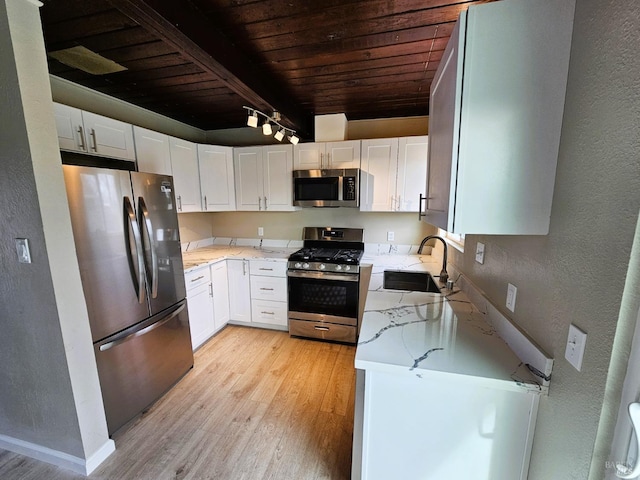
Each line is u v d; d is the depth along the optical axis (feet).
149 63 6.05
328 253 9.71
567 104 2.62
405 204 9.07
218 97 8.05
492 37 2.70
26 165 4.04
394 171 9.03
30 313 4.55
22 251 4.33
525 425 3.16
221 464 5.04
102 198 5.17
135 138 7.46
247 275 9.87
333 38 5.15
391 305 5.08
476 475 3.41
